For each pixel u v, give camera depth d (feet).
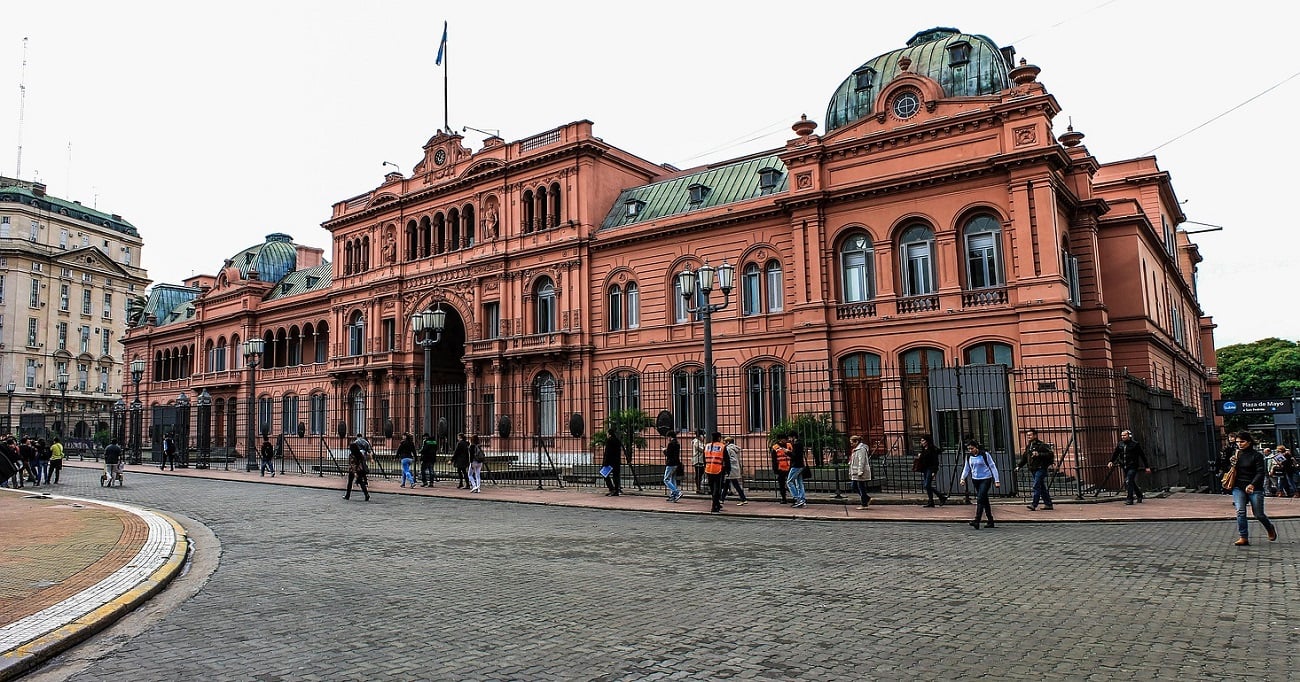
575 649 26.40
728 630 28.63
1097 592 34.04
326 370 180.55
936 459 69.26
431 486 96.02
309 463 154.61
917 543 49.32
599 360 133.18
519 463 127.95
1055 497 75.10
